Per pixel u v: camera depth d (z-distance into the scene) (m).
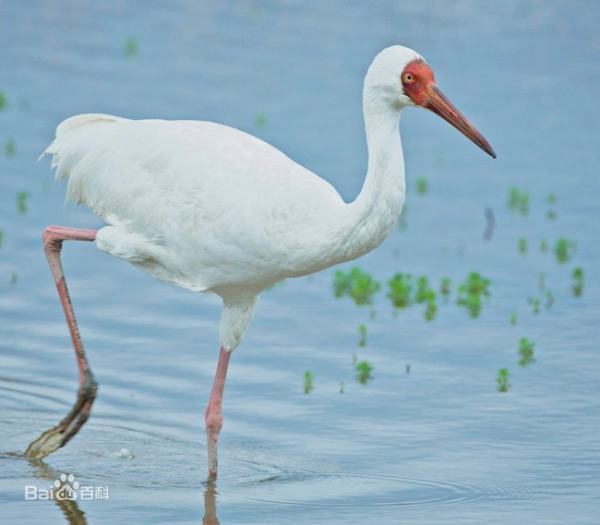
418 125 22.64
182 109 21.70
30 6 26.45
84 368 12.37
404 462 12.14
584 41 25.94
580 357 14.55
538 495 11.49
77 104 21.64
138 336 14.74
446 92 23.25
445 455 12.28
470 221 18.70
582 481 11.77
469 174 20.42
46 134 20.41
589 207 19.22
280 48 24.97
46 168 19.33
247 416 13.09
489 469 11.98
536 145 21.47
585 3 27.56
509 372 14.16
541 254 17.59
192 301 15.80
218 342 14.71
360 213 11.12
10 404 13.12
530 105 22.97
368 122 11.23
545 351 14.72
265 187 11.31
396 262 17.33
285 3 27.45
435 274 16.94
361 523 10.92
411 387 13.77
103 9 26.73
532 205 19.27
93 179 12.25
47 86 22.45
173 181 11.63
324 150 20.55
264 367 14.20
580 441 12.58
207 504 11.27
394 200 11.14
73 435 12.20
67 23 25.78
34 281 15.97
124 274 16.47
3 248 16.73
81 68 23.42
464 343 14.94
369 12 26.91
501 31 26.22
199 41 25.22
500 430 12.81
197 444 12.52
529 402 13.45
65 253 17.02
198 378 13.86
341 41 25.33
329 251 11.23
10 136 20.27
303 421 12.98
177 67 23.78
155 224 11.78
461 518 11.04
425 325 15.41
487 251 17.70
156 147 11.81
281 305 15.95
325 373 14.07
